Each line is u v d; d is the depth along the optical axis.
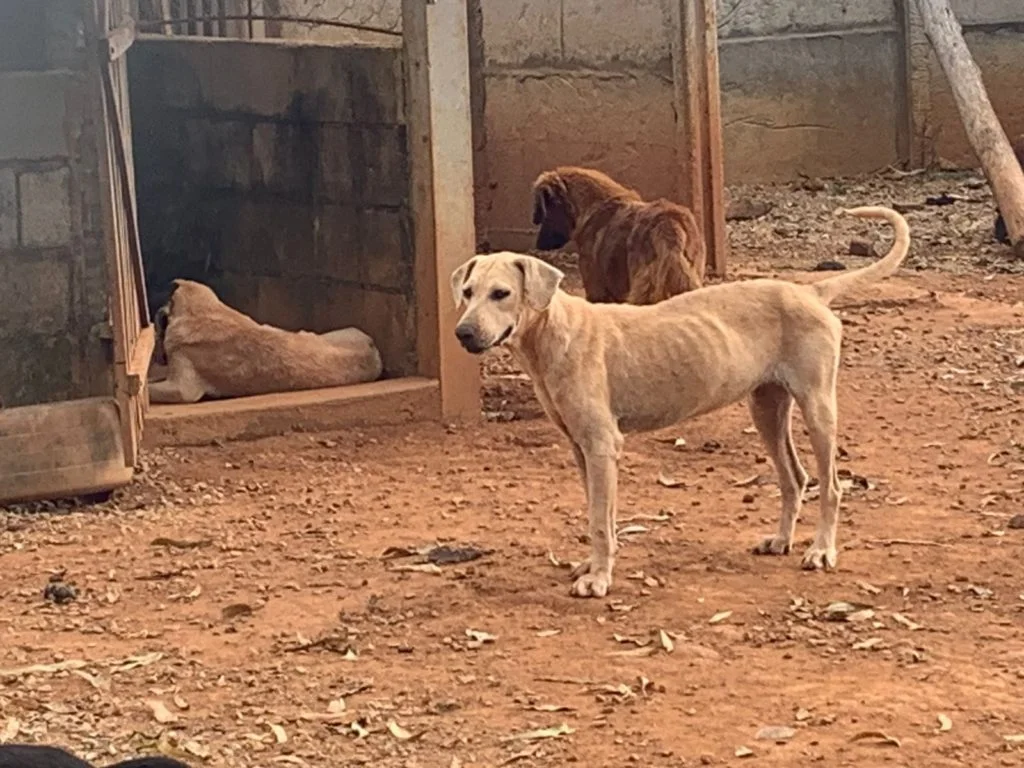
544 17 9.83
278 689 4.61
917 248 9.84
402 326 7.12
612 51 9.45
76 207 6.44
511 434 6.74
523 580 5.21
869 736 4.25
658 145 9.27
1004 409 6.69
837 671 4.59
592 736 4.31
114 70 6.69
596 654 4.73
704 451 6.35
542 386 5.13
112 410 6.14
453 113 6.90
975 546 5.36
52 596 5.21
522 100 10.02
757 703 4.44
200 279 8.11
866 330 7.86
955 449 6.27
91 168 6.43
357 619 4.99
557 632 4.87
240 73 7.75
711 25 9.05
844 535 5.48
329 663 4.75
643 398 5.14
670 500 5.87
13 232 6.40
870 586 5.08
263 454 6.54
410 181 6.99
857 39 12.88
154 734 4.40
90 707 4.55
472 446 6.61
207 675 4.70
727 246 10.18
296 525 5.78
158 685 4.66
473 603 5.07
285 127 7.58
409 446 6.63
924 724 4.31
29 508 6.03
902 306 8.28
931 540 5.41
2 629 5.03
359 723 4.42
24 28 6.41
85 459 6.08
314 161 7.46
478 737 4.33
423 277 6.96
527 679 4.61
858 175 12.95
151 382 7.02
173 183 8.12
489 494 6.03
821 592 5.06
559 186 7.25
